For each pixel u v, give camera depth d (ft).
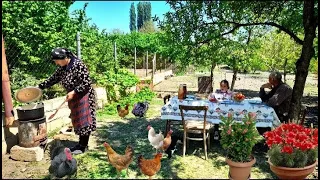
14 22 25.63
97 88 30.86
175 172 15.46
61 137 20.62
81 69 17.21
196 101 18.94
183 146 17.57
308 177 14.87
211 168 16.01
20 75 24.03
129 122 26.02
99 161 16.96
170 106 19.02
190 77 68.23
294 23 22.13
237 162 13.60
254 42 34.37
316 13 18.20
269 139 13.29
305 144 12.64
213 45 23.04
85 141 18.31
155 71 60.13
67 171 14.37
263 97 19.85
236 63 32.71
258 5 22.81
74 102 17.58
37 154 16.74
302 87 17.98
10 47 24.70
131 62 59.82
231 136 13.82
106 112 29.32
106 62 36.65
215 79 65.16
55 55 16.94
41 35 26.25
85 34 31.73
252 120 13.88
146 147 19.44
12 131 18.39
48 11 28.66
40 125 17.34
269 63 44.68
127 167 14.85
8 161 16.80
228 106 18.26
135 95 37.58
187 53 22.56
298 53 43.24
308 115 29.27
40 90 17.48
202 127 17.54
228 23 22.43
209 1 21.57
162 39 23.12
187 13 21.81
